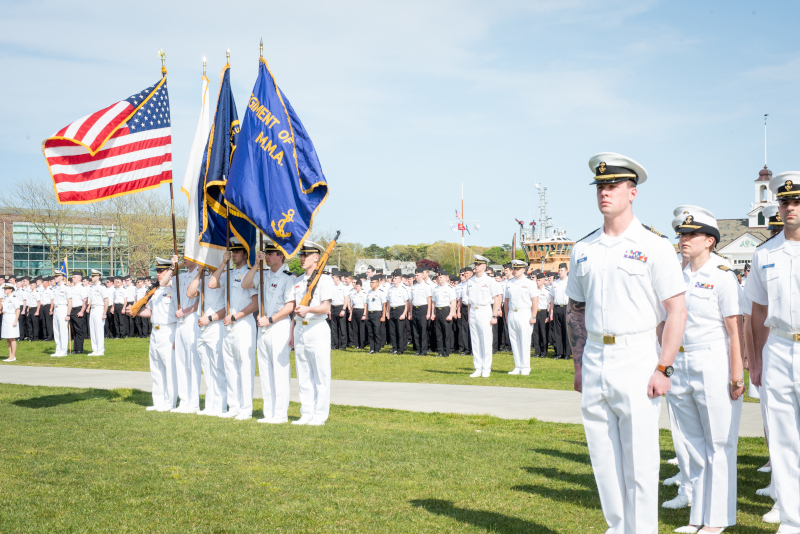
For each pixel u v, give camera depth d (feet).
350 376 48.85
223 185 31.22
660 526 16.79
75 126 30.12
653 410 12.94
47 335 86.22
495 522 16.16
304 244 28.96
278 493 18.42
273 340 29.37
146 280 91.50
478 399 36.68
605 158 13.28
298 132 30.53
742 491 19.77
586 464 21.95
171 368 33.14
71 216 183.73
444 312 66.13
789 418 15.98
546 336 65.10
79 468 20.89
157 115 32.83
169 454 22.82
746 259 201.26
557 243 170.09
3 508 16.83
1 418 29.81
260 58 30.37
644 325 12.98
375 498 18.06
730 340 17.21
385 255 426.51
